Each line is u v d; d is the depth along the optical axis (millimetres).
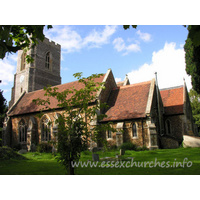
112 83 35500
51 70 51406
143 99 29625
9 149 21328
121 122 28219
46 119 34031
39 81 47406
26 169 14195
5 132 37812
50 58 51938
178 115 32438
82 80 10742
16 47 6504
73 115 9836
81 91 10016
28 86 45031
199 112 48531
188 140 26297
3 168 14945
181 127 31906
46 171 13195
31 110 36062
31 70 46281
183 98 33719
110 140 28531
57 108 32500
